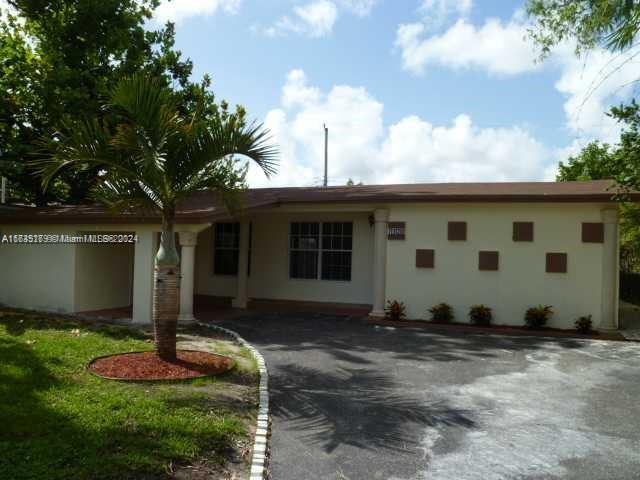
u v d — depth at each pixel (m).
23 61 16.67
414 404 5.77
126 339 8.35
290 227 14.83
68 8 16.58
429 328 10.87
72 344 7.54
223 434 4.54
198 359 7.17
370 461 4.26
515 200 10.56
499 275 11.08
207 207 10.72
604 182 12.73
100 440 4.08
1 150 15.95
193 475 3.83
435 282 11.51
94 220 11.04
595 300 10.45
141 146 6.30
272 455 4.34
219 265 15.80
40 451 3.82
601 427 5.11
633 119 8.66
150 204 6.93
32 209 14.24
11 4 16.72
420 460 4.29
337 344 9.08
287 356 8.05
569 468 4.16
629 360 8.03
